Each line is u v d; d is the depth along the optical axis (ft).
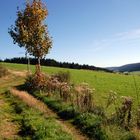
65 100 92.68
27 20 164.25
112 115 65.57
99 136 58.39
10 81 194.70
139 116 59.11
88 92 80.89
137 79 246.88
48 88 116.67
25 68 320.50
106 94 137.69
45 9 166.30
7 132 64.69
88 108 75.00
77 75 268.41
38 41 163.32
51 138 56.85
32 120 70.44
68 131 62.90
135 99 127.44
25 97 105.81
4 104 99.19
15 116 79.82
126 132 56.65
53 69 328.29
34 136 59.11
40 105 92.84
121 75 299.38
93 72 327.47
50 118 74.69
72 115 75.51
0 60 507.71
